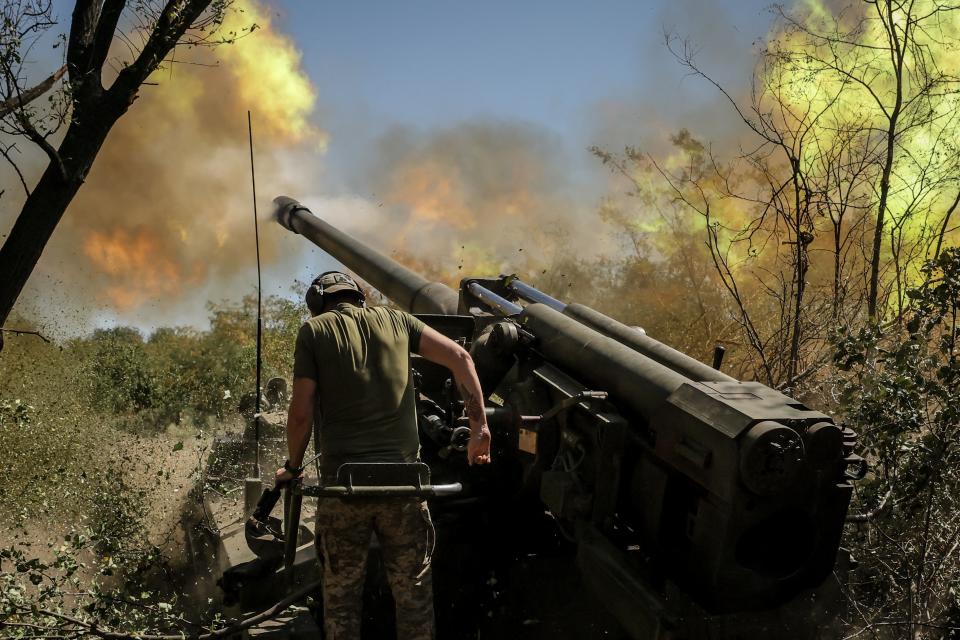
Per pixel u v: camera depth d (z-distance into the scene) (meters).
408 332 3.25
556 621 3.74
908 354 3.89
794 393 5.48
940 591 3.61
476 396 3.22
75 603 4.38
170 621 3.68
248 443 6.39
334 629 2.96
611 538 3.42
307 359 3.08
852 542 3.90
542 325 4.17
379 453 3.06
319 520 3.05
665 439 3.11
